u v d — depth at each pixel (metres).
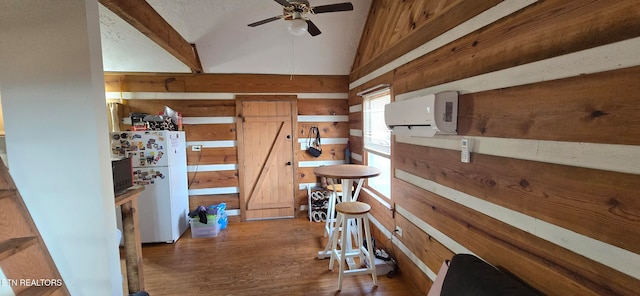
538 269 1.22
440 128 1.74
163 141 3.33
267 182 4.22
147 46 3.27
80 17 1.51
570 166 1.07
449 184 1.87
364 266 2.73
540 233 1.21
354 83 4.03
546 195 1.17
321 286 2.46
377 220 3.24
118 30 2.92
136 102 3.86
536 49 1.20
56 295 1.56
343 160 4.38
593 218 1.00
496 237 1.46
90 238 1.62
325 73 4.21
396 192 2.69
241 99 4.05
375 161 3.50
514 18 1.31
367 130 3.65
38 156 1.56
